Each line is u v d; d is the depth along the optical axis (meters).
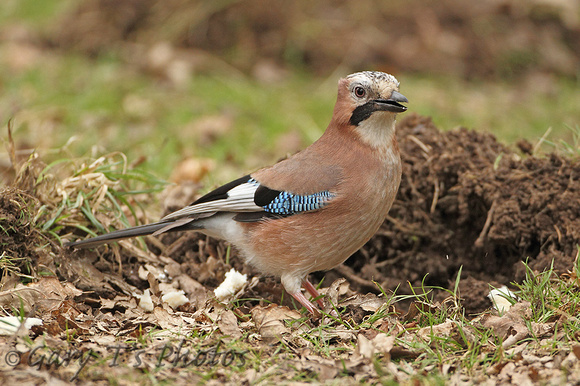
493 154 10.84
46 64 19.44
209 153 15.38
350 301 8.90
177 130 16.30
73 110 16.81
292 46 20.41
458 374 6.91
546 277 8.46
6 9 22.78
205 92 18.50
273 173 8.79
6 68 19.09
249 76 19.95
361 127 8.67
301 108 17.88
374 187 8.59
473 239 10.42
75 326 7.73
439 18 21.19
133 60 20.00
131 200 11.02
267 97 18.41
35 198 9.33
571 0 22.28
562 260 9.30
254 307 8.87
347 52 20.27
